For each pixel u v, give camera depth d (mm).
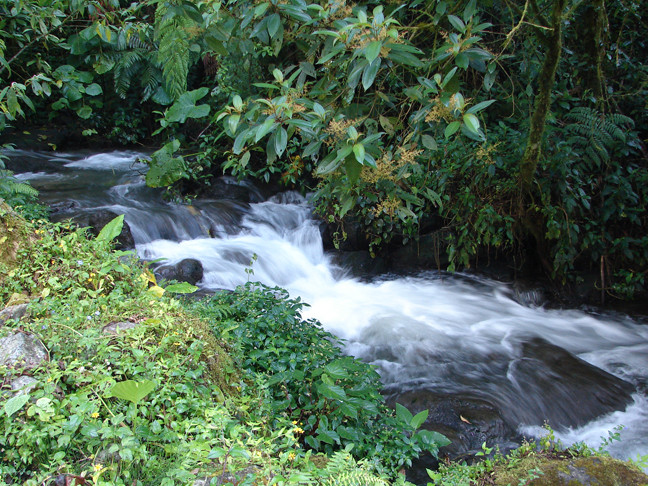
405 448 2986
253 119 2705
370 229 7195
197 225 7344
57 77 5258
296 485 1919
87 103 10562
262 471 1953
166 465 1992
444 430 3828
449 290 6715
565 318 6105
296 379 3168
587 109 5762
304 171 8617
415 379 4621
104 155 10023
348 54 2771
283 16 2844
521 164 5422
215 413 2266
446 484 2631
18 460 1916
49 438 1963
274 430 2699
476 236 6555
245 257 6797
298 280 6871
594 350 5348
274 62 7469
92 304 2781
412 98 2895
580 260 6641
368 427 3135
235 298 3881
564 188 5707
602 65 6426
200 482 1923
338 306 6227
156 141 11086
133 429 2061
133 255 3498
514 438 3881
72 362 2238
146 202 7777
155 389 2275
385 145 5219
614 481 2586
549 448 2930
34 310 2645
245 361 3182
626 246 6148
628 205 6199
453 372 4727
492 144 5828
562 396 4367
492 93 6566
